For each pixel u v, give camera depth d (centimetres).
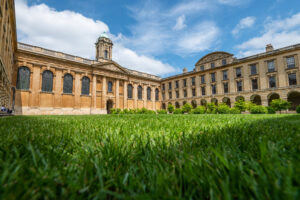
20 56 2625
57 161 100
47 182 70
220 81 3606
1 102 1609
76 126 332
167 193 67
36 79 2747
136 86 4391
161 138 178
